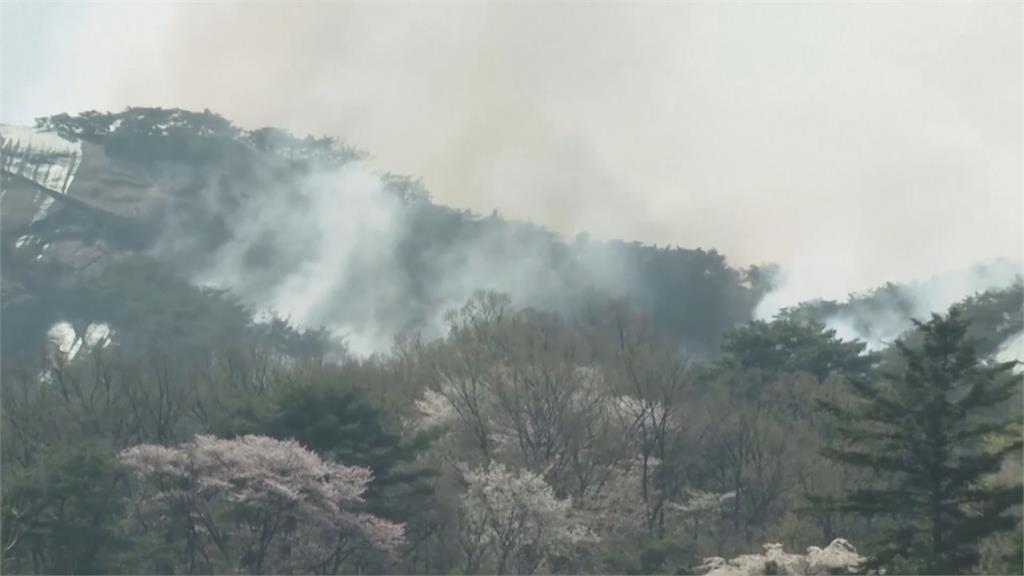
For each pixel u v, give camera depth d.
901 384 193.62
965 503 195.00
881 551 187.50
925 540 189.12
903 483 190.00
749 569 198.00
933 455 186.62
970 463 186.75
